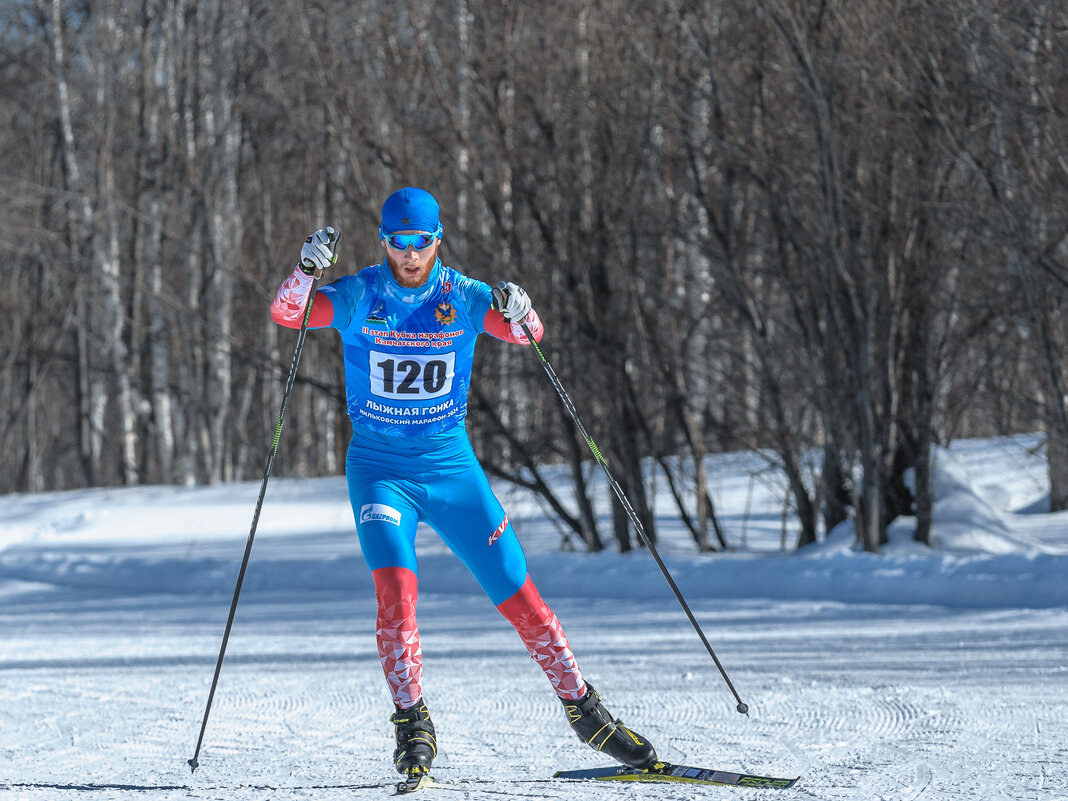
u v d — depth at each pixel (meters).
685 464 38.69
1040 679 13.47
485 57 32.69
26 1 64.94
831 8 27.02
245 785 8.74
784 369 33.66
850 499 32.59
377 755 10.08
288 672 15.99
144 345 70.75
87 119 65.19
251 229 60.28
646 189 33.06
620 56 31.56
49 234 63.44
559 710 12.32
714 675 14.70
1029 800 7.73
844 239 28.11
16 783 8.91
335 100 35.12
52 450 99.12
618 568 28.61
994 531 30.97
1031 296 26.23
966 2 24.83
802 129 28.92
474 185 33.62
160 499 53.53
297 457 79.69
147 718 12.23
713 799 7.95
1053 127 24.88
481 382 34.03
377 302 8.70
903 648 16.97
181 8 62.47
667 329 34.00
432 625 22.70
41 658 18.66
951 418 35.88
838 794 8.04
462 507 8.88
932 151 26.94
